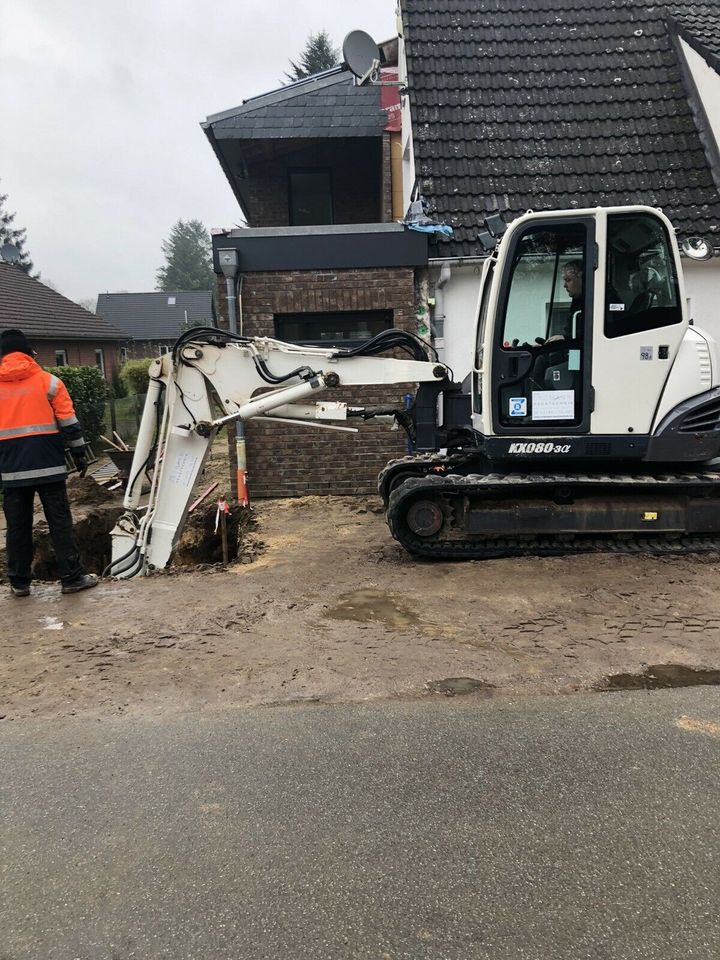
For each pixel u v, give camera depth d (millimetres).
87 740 3420
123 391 24469
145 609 5199
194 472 6359
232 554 8109
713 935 2211
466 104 9938
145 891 2443
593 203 8984
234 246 8531
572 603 5016
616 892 2395
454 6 11000
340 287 8625
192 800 2938
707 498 5961
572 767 3113
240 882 2473
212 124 12297
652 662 4094
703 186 9117
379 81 10727
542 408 5730
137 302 52812
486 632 4574
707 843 2623
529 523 6000
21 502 5582
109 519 9203
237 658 4258
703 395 5699
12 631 4832
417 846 2635
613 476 5906
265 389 6406
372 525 7652
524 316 5664
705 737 3332
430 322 8812
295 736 3406
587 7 11047
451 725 3475
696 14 11008
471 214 8914
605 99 10000
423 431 6840
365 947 2189
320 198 14141
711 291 9016
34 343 22250
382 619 4871
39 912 2361
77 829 2773
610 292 5559
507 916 2299
